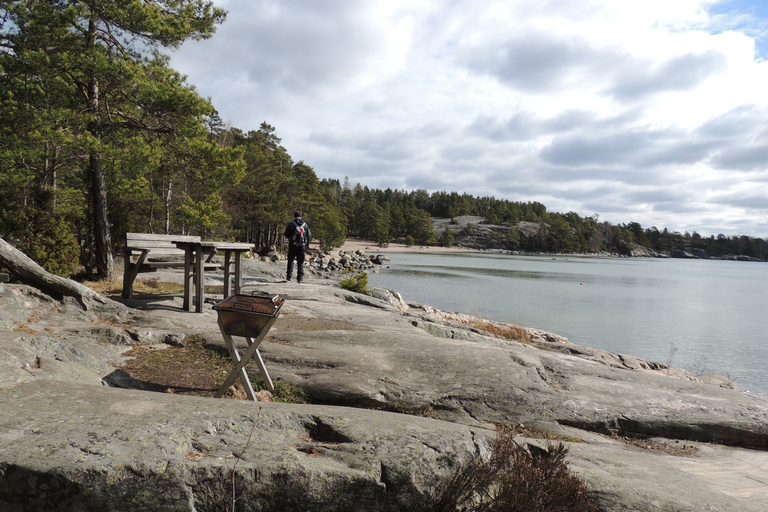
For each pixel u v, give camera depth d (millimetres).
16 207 12648
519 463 2906
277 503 2373
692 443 4695
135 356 5379
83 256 13312
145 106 13531
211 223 30406
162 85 13133
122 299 9023
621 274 57406
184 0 13930
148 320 6969
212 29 14305
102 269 12797
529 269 57625
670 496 3023
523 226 188250
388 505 2568
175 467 2254
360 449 2770
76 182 22312
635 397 5391
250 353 3996
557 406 5023
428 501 2668
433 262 67000
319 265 43812
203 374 5121
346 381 5168
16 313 5758
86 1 12016
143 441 2418
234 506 2295
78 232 13328
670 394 5562
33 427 2445
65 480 2088
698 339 16312
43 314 6258
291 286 13422
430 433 3088
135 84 12938
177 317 7430
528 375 5684
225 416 2904
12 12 11336
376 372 5523
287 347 6219
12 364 3627
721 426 4801
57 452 2209
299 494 2389
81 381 3904
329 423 3092
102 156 12852
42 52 11422
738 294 35156
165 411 2877
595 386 5676
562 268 64875
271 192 48656
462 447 2967
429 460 2758
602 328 17938
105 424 2572
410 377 5488
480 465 2908
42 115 12250
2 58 11719
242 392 4691
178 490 2217
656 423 4828
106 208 12969
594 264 88938
